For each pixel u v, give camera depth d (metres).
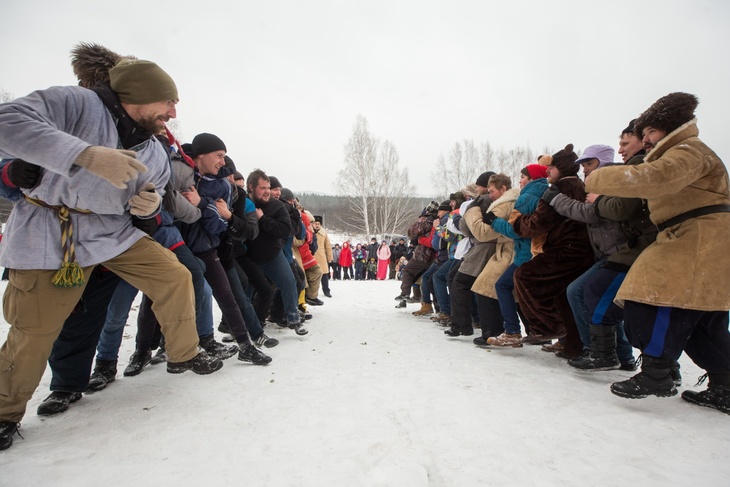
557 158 3.05
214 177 3.04
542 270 3.05
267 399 2.20
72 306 1.79
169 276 2.08
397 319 5.40
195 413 1.99
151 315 2.75
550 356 3.36
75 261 1.74
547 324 3.05
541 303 3.05
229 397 2.22
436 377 2.65
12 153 1.46
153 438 1.71
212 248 2.97
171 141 2.54
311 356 3.23
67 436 1.73
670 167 1.92
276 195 4.21
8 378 1.65
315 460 1.53
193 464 1.50
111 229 1.90
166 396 2.23
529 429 1.83
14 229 1.68
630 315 2.18
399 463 1.49
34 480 1.37
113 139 1.81
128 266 2.02
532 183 3.35
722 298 1.95
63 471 1.43
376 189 28.47
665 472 1.47
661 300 2.01
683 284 1.98
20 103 1.52
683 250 2.01
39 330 1.69
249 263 4.02
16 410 1.67
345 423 1.87
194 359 2.32
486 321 3.66
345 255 17.12
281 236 3.94
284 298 4.09
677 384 2.56
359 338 4.03
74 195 1.69
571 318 3.02
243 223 3.18
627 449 1.65
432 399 2.21
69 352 2.06
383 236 27.97
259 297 4.21
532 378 2.66
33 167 1.61
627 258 2.48
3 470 1.43
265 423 1.88
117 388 2.38
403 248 16.88
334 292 9.61
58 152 1.45
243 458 1.54
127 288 2.47
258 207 3.98
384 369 2.85
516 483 1.39
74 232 1.76
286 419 1.92
